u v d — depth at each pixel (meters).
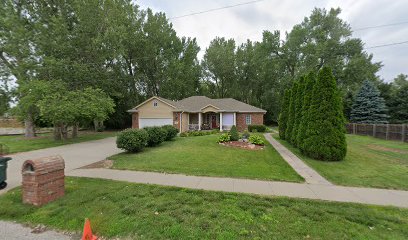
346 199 5.07
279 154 10.91
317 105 9.85
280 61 39.06
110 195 5.13
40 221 4.07
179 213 4.21
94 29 20.39
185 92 39.72
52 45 18.30
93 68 20.91
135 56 34.09
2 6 17.81
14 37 17.33
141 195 5.14
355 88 32.81
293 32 37.28
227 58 42.47
